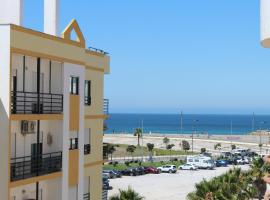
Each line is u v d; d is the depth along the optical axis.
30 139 25.50
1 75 22.05
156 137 197.88
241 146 164.38
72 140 27.94
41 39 24.45
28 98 24.73
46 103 25.44
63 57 26.38
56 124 26.44
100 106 32.66
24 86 24.78
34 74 25.58
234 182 40.84
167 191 70.81
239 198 39.22
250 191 41.72
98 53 32.22
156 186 75.38
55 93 26.48
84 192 30.94
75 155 27.69
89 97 31.20
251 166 47.03
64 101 26.44
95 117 31.91
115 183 76.94
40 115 24.14
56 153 26.17
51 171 25.70
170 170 93.56
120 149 139.62
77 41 28.00
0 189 22.11
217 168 103.38
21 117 22.72
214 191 37.91
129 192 33.03
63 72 26.45
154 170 91.88
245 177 43.50
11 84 22.67
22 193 25.30
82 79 28.34
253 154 124.81
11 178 22.48
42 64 26.06
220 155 124.00
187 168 99.88
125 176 86.81
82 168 28.45
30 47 23.56
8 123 21.89
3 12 27.47
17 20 27.22
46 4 29.52
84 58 28.56
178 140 183.75
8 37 22.05
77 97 27.83
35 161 24.59
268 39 11.34
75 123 27.66
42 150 26.45
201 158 102.19
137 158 114.06
